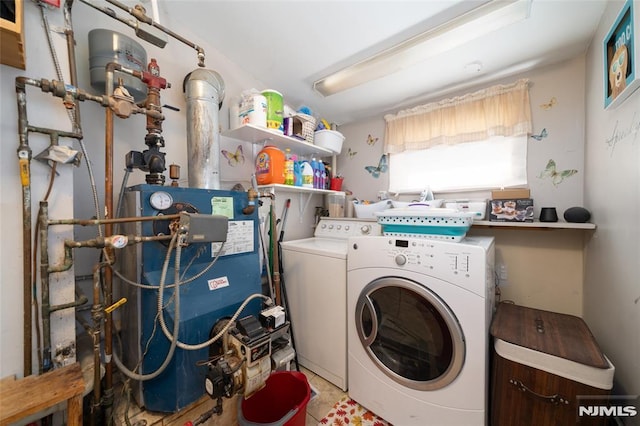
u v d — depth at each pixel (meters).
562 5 1.13
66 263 0.82
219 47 1.57
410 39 1.33
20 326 0.77
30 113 0.78
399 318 1.23
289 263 1.71
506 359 1.00
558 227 1.35
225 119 1.67
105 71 0.99
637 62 0.80
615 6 1.01
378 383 1.25
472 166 1.83
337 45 1.51
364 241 1.31
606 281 1.12
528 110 1.62
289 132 1.76
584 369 0.86
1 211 0.74
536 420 0.94
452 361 1.04
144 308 0.94
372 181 2.38
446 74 1.70
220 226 0.97
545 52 1.46
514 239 1.70
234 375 0.88
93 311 0.85
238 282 1.15
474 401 1.01
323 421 1.23
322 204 2.50
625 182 0.94
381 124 2.34
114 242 0.80
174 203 0.99
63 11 0.86
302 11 1.26
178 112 1.43
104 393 0.90
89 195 1.11
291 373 1.27
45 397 0.64
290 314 1.69
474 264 1.00
